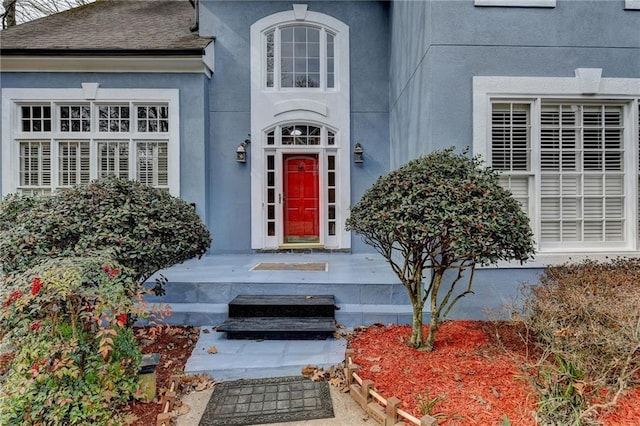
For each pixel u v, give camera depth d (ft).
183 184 23.56
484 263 11.19
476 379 10.32
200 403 9.99
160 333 14.23
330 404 9.85
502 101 16.19
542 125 16.43
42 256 10.89
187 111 23.57
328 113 25.32
